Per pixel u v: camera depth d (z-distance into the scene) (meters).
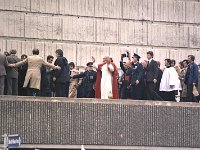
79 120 42.28
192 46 53.06
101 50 51.53
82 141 42.28
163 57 52.53
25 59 42.50
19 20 50.19
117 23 51.88
